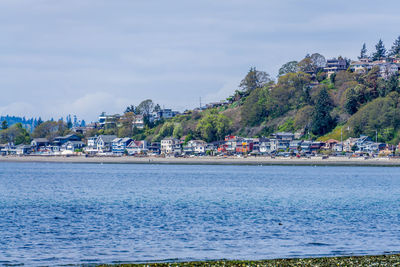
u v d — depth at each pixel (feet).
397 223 252.01
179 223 248.52
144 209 302.86
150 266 160.66
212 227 237.25
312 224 247.70
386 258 168.96
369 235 218.38
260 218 266.77
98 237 212.43
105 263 169.37
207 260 172.24
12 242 201.36
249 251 187.01
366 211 299.38
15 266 165.99
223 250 188.85
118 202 341.82
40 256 179.42
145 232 223.92
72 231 225.97
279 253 183.52
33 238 209.56
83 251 187.32
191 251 187.21
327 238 211.00
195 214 281.13
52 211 291.38
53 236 214.07
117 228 233.96
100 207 312.09
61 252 185.68
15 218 262.26
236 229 232.12
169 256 179.52
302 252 185.16
